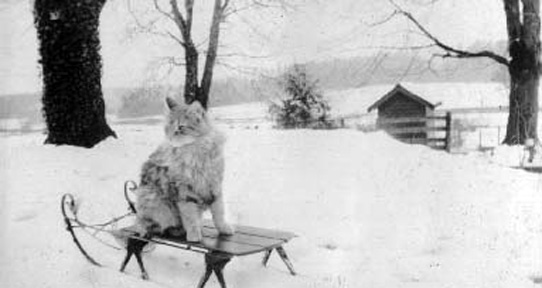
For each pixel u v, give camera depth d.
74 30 5.58
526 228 4.20
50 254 3.91
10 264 3.76
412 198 4.48
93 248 4.10
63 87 5.59
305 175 4.81
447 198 4.52
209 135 3.62
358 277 3.67
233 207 4.65
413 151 5.00
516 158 4.77
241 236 3.65
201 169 3.54
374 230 4.19
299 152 4.97
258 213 4.54
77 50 5.60
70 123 5.56
